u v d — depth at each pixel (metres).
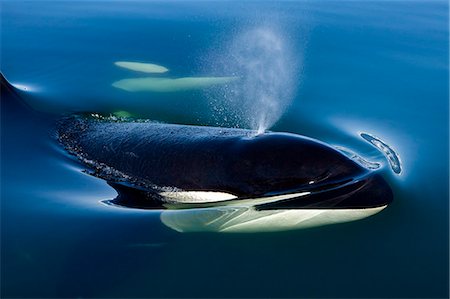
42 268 7.85
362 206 8.80
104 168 10.30
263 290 7.36
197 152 9.73
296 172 9.27
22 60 17.11
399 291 7.32
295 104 13.95
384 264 7.91
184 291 7.36
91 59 17.36
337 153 9.65
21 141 11.27
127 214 9.16
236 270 7.79
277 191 9.22
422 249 8.24
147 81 15.75
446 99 14.25
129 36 19.69
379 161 10.67
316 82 15.40
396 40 19.05
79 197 9.61
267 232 8.67
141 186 9.77
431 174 10.45
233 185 9.32
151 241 8.44
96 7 23.69
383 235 8.58
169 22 21.39
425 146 11.65
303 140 9.74
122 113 13.48
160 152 9.98
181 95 14.80
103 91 14.91
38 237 8.53
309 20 21.59
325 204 8.87
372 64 16.75
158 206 9.42
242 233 8.66
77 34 19.81
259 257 8.07
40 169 10.41
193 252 8.20
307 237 8.56
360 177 9.40
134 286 7.48
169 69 16.70
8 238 8.49
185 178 9.55
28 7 23.48
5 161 10.59
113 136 10.95
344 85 15.12
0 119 11.77
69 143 11.30
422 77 15.73
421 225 8.82
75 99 14.27
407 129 12.49
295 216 8.85
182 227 8.81
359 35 19.56
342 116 13.21
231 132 10.44
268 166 9.33
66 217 9.03
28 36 19.47
